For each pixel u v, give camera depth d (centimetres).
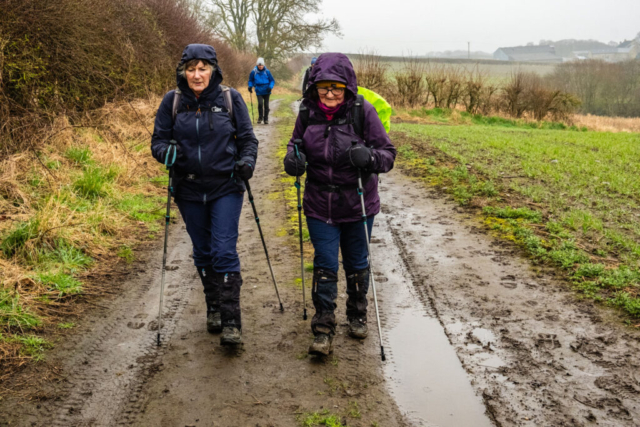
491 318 375
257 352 336
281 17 3831
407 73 2250
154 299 411
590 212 592
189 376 310
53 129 717
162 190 725
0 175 562
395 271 465
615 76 5238
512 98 2303
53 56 788
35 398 284
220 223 328
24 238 452
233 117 333
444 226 577
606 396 284
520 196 663
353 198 326
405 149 1030
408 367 319
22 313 359
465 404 283
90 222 530
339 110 323
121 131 880
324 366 320
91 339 347
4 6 684
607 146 1230
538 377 304
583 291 407
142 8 1229
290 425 268
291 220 601
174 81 1309
